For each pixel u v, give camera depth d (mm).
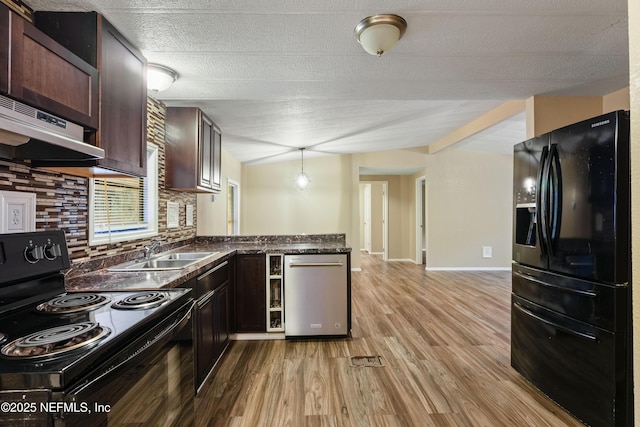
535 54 1815
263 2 1331
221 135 3791
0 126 894
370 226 8727
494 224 6234
